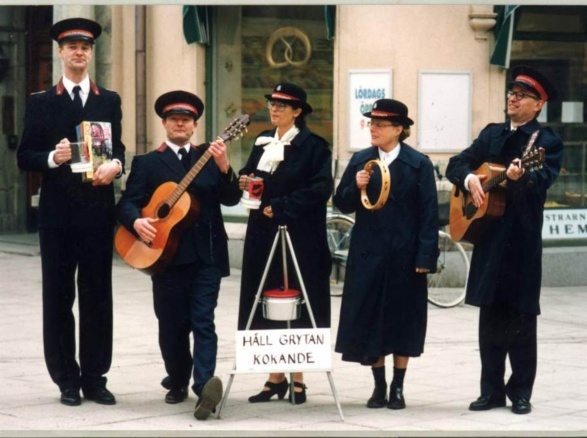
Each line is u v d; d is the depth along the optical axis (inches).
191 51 624.7
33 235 740.7
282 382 344.2
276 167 340.5
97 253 336.2
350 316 334.3
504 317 332.2
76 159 327.0
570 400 347.6
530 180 322.0
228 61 621.3
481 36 569.3
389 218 334.0
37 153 333.4
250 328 341.7
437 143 567.5
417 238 335.0
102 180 327.6
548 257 585.3
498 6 567.5
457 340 450.0
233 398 347.9
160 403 339.0
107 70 656.4
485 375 333.7
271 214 336.5
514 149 333.7
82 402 339.6
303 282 336.8
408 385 369.1
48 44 727.1
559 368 397.4
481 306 332.8
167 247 326.6
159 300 333.7
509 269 327.9
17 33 728.3
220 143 327.6
